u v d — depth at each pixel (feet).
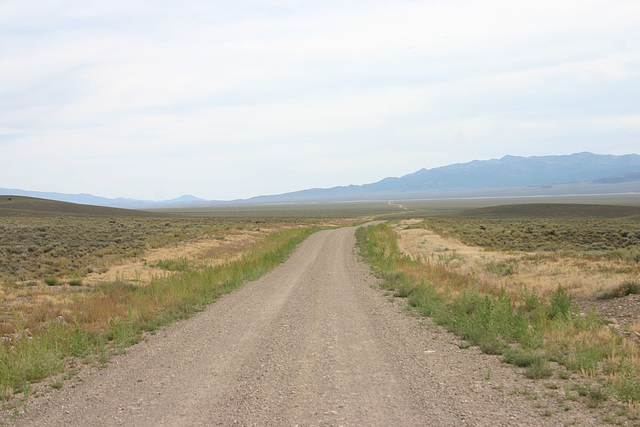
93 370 27.66
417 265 81.25
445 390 22.21
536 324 35.04
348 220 383.45
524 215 484.33
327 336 34.73
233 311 46.60
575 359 25.94
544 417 18.53
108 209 571.28
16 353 29.35
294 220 352.90
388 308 46.39
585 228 212.84
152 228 193.47
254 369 26.58
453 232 202.08
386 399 21.18
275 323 40.04
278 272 81.46
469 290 47.85
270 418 19.20
